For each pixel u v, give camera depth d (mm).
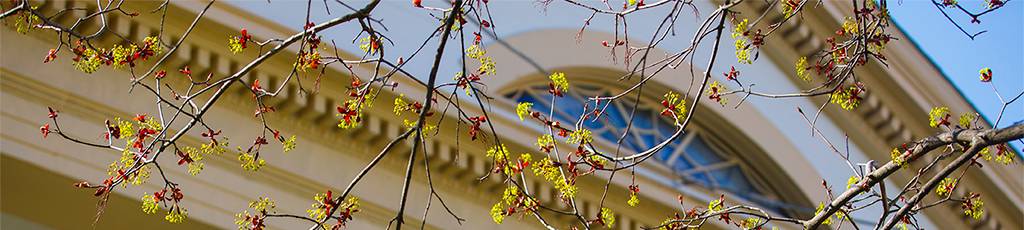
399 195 15695
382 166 15719
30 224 14078
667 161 18953
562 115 17906
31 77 13906
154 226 14305
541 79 17672
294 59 14836
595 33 18500
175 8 14312
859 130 20844
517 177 16156
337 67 14953
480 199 16219
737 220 18203
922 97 20766
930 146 10906
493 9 17531
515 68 17297
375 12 16031
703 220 11875
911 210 11406
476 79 10016
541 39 17828
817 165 20078
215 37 14547
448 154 15766
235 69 14703
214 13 14477
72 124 13984
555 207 16438
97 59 10125
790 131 20031
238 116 14898
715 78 19484
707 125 19547
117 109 14234
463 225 16000
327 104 15117
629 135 18656
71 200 13977
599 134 18297
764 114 19812
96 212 14086
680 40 19422
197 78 14672
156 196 11086
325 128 15328
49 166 13695
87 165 13914
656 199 17188
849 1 20109
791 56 20500
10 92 13781
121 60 10164
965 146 10906
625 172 16969
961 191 20703
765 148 19594
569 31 18266
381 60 9688
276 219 14727
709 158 19484
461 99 15750
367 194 15445
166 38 14414
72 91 14070
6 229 13891
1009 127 10516
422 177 15938
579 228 16625
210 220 14336
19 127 13688
